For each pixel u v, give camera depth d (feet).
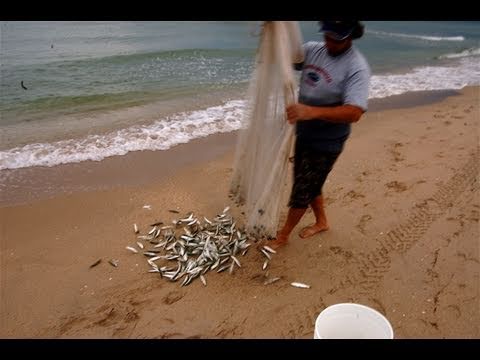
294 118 10.27
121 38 61.21
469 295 11.46
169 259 13.30
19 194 17.58
